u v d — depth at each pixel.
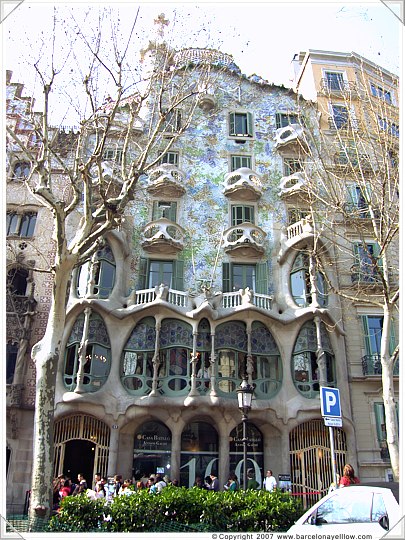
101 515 10.45
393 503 8.22
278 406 21.61
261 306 23.23
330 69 31.09
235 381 21.95
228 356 22.44
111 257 23.95
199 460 21.62
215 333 22.38
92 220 14.00
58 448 20.55
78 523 10.33
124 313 22.38
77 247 13.60
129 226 25.28
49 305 23.31
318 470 21.03
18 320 21.97
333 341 23.05
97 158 14.09
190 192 26.78
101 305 22.12
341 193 22.00
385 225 15.92
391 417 13.63
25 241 24.58
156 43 16.47
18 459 20.62
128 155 26.30
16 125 24.77
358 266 23.81
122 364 22.00
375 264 15.13
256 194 26.52
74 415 20.89
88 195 13.81
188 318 22.42
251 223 25.69
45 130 13.99
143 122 27.25
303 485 20.81
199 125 28.44
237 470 21.45
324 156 25.83
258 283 24.83
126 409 20.84
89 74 14.54
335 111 28.28
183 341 22.17
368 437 22.27
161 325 22.45
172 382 21.66
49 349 12.63
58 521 10.42
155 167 26.56
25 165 25.66
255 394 21.81
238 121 29.11
